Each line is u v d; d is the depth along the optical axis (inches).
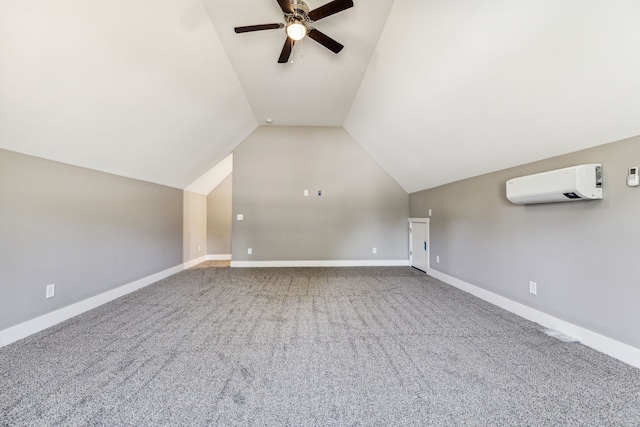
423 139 137.7
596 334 77.2
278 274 177.9
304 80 134.4
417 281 159.9
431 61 93.3
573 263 83.7
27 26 60.3
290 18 81.4
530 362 71.3
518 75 75.5
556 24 59.1
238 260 203.6
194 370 68.2
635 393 58.7
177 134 135.4
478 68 82.6
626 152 69.3
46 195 92.3
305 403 56.7
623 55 55.5
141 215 146.5
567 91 69.6
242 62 119.1
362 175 208.1
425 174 167.6
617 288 71.7
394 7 87.6
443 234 161.0
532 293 99.3
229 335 88.0
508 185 102.0
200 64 108.2
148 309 111.5
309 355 75.7
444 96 102.8
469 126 106.7
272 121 193.3
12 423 50.5
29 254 86.7
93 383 62.5
